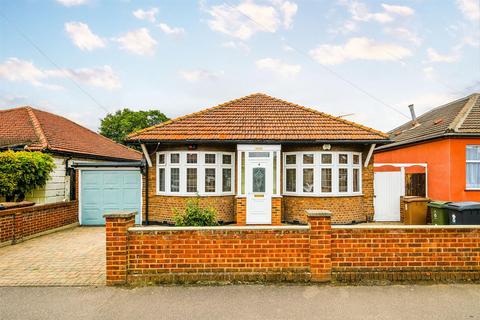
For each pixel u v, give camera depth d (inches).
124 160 719.7
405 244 216.5
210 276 214.8
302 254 217.5
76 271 245.6
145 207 458.9
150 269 214.8
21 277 232.2
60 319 170.4
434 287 207.2
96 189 474.0
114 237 213.3
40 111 709.3
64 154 508.7
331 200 438.0
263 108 522.9
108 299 193.5
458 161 460.4
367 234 216.2
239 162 432.8
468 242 217.2
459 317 170.9
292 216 447.2
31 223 369.4
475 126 471.2
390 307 181.8
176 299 192.9
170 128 456.4
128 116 1434.5
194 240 215.8
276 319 169.5
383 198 470.9
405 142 570.6
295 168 450.6
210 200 439.8
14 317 172.2
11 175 399.2
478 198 456.8
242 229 216.2
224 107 523.5
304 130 454.0
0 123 597.3
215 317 171.6
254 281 215.2
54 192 490.3
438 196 483.5
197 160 441.1
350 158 447.5
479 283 212.8
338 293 199.5
